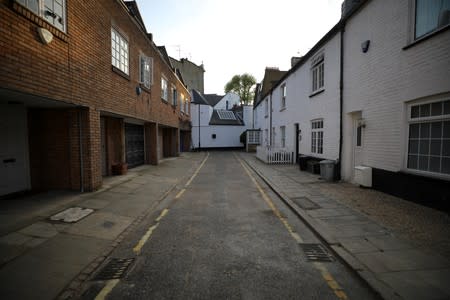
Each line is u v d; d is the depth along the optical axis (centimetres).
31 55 434
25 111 634
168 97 1612
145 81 1095
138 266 329
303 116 1273
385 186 659
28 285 276
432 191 517
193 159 1830
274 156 1484
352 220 476
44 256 335
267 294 268
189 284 287
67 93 542
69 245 373
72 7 556
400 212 509
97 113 682
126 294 269
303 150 1283
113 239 412
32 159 654
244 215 545
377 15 675
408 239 386
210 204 637
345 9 902
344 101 858
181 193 765
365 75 735
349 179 858
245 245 392
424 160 546
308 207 569
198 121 2952
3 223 421
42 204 534
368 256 336
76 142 654
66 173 667
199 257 352
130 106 937
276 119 1889
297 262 338
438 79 493
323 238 401
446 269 303
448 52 472
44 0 470
